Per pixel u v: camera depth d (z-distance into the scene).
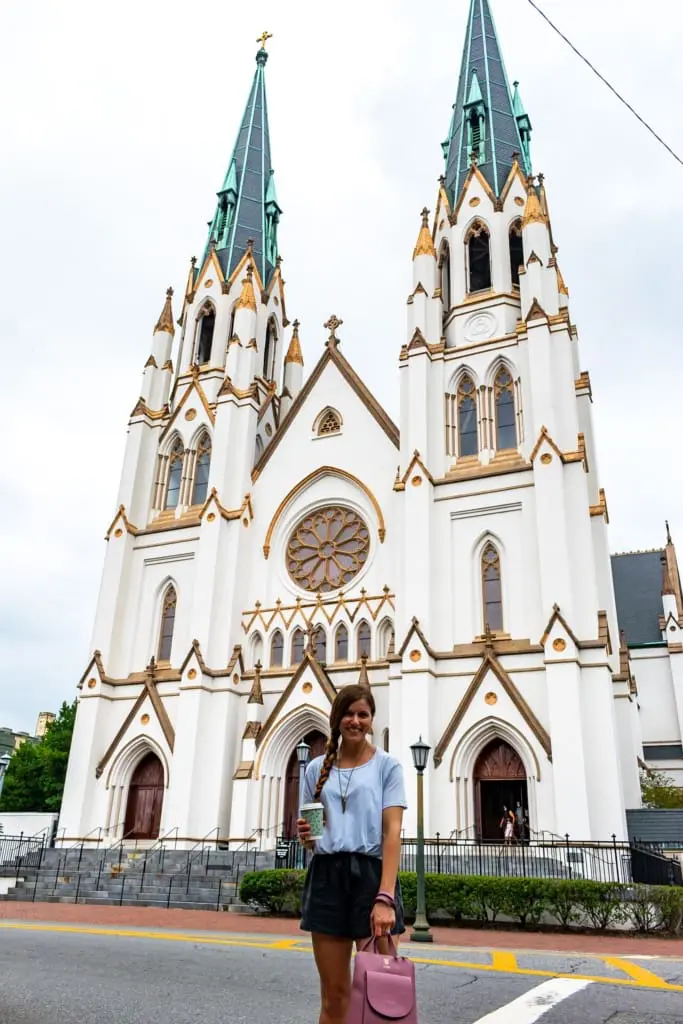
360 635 41.75
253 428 49.44
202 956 14.66
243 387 50.09
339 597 42.75
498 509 39.75
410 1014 4.94
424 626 38.06
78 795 42.09
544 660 35.03
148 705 42.94
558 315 42.34
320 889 5.43
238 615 44.09
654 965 15.41
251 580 45.56
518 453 41.00
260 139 64.69
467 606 38.72
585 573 36.59
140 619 46.69
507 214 48.03
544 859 30.94
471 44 57.41
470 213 49.00
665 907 22.84
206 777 39.94
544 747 33.66
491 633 37.16
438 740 36.25
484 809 35.53
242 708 42.03
